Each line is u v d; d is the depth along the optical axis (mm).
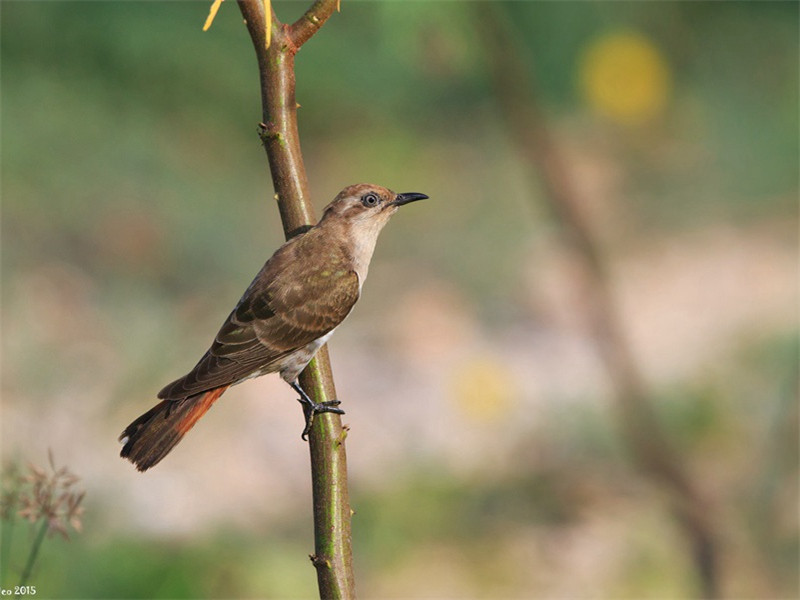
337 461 4742
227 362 6012
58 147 16469
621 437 12148
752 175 17719
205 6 18047
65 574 9031
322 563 4652
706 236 16656
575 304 15180
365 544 11070
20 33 17062
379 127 19141
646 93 16016
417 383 13789
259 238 16453
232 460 12102
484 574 10656
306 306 6258
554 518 11398
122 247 15422
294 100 4941
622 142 18625
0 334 13273
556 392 13219
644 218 17047
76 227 15562
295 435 12789
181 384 5828
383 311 15375
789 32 19484
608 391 12641
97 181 16359
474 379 12492
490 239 16609
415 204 17531
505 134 18484
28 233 15328
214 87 18031
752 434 12086
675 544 10836
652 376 13297
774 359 13031
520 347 14477
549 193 11039
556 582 10609
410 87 19312
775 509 10961
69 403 12125
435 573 10734
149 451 5578
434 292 15688
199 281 15352
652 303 15125
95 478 10836
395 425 12891
